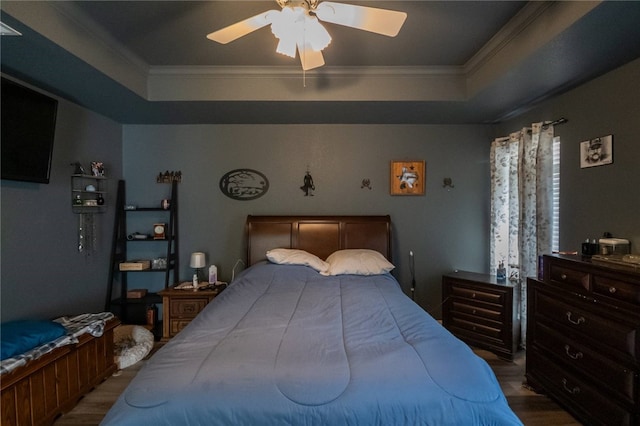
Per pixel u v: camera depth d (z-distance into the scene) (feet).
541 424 6.29
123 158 11.49
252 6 6.11
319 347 4.61
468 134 11.47
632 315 5.13
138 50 7.84
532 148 8.98
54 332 6.57
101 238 10.42
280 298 6.95
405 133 11.49
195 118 10.84
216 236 11.55
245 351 4.45
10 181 7.33
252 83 9.02
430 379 3.89
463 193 11.51
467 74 8.85
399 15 4.77
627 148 6.63
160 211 11.46
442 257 11.55
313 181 11.52
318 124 11.46
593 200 7.47
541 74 7.19
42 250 8.20
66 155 8.97
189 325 5.69
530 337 7.43
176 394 3.68
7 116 6.91
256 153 11.53
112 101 9.09
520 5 5.98
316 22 5.05
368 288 7.77
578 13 5.06
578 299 6.12
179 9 6.18
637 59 6.40
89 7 6.07
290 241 10.97
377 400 3.65
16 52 6.25
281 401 3.65
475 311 9.55
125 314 11.13
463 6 6.03
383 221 11.06
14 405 5.57
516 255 9.86
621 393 5.25
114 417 3.56
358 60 8.38
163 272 11.62
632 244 6.53
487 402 3.71
